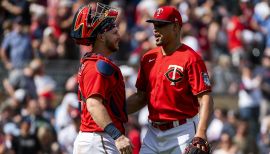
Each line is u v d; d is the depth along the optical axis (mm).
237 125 42531
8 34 46625
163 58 21922
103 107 20656
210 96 21406
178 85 21625
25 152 38250
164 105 21844
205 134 21000
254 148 43438
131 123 38188
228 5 52344
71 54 47344
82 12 21422
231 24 50438
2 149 37812
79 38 21422
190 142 21719
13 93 42938
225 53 49344
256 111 46188
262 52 50562
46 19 48188
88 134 21219
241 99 46406
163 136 21969
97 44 21359
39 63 43531
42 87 43125
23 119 38719
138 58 45938
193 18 49094
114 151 21172
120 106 21359
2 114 39281
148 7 49438
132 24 49969
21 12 48781
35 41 47219
